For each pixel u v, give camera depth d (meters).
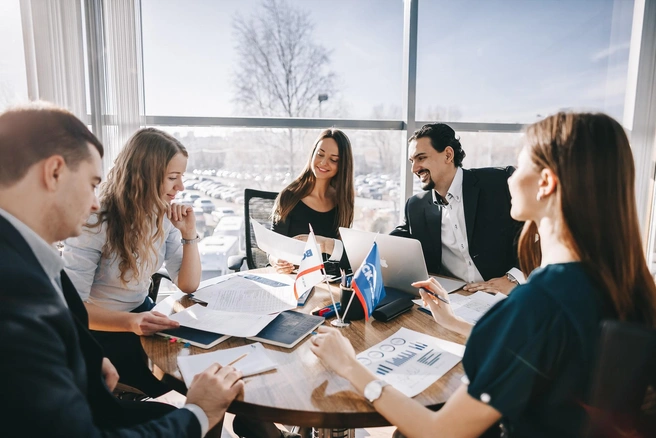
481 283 1.68
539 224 0.76
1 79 2.53
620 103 3.24
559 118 0.72
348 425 0.84
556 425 0.66
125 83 2.66
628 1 3.10
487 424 0.69
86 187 0.79
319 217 2.36
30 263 0.67
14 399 0.58
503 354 0.66
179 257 1.67
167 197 1.52
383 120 3.18
